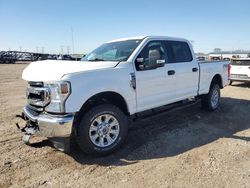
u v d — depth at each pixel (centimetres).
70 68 431
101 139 448
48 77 414
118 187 352
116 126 465
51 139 431
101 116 444
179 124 627
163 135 552
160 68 549
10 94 1135
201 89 685
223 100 922
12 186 358
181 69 604
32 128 450
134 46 525
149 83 521
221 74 768
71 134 412
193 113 729
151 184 358
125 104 488
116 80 459
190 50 654
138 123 633
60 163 425
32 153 462
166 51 583
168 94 575
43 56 5828
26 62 5269
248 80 1210
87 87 419
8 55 4734
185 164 417
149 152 466
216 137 540
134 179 372
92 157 447
